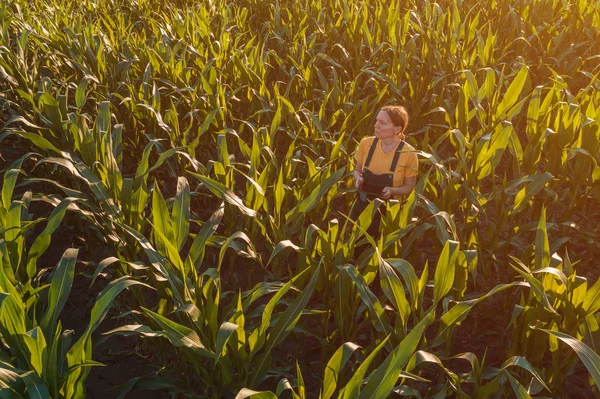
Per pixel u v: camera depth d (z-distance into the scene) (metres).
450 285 3.00
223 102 5.93
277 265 4.25
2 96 6.62
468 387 3.78
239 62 6.46
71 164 3.88
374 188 4.29
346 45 8.02
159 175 6.36
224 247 3.18
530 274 2.81
